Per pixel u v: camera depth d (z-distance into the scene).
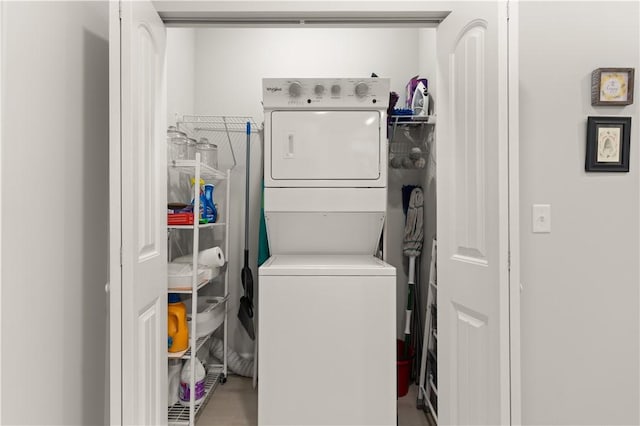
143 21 1.45
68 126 1.29
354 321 1.84
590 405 1.62
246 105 3.09
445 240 1.70
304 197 2.17
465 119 1.56
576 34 1.60
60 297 1.24
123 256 1.31
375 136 2.17
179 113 2.73
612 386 1.61
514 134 1.35
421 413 2.40
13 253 1.03
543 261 1.60
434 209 2.72
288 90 2.12
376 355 1.84
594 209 1.60
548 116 1.60
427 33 2.87
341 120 2.16
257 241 3.09
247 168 2.87
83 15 1.38
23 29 1.06
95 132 1.47
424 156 2.91
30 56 1.09
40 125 1.14
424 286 2.88
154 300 1.57
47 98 1.17
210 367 2.90
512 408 1.36
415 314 2.89
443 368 1.72
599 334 1.61
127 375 1.32
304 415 1.82
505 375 1.36
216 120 3.08
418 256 2.95
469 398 1.55
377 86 2.12
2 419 0.99
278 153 2.16
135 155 1.37
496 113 1.37
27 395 1.08
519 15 1.60
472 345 1.53
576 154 1.61
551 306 1.61
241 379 2.85
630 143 1.60
